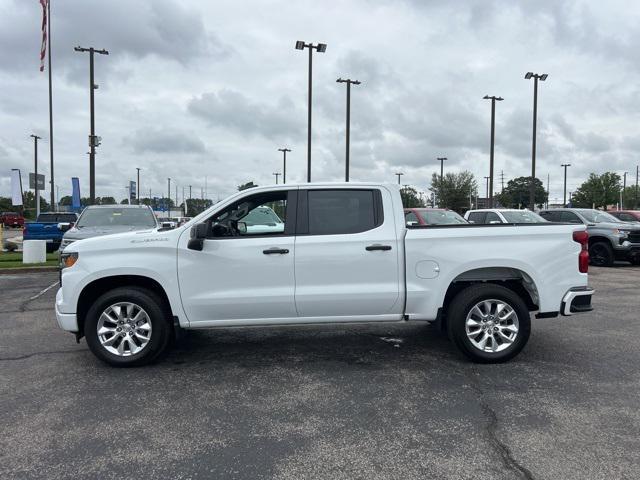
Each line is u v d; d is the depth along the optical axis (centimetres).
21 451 361
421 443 371
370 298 539
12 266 1445
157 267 532
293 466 340
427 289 543
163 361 571
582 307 555
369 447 365
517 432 388
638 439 375
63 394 470
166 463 344
